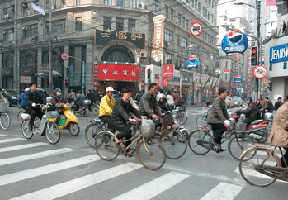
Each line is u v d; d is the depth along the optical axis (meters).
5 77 33.19
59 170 4.74
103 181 4.20
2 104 9.55
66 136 8.32
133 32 25.38
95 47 25.36
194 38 36.47
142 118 5.02
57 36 26.91
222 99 5.87
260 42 13.94
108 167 4.99
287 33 13.57
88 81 25.33
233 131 6.10
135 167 5.03
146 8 26.30
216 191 3.86
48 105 7.30
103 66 24.89
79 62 25.98
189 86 35.59
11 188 3.85
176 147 5.87
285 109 3.97
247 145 5.80
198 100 39.34
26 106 7.56
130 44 25.83
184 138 5.83
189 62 30.14
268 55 15.55
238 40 15.17
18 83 30.62
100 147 5.62
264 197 3.67
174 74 29.98
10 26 31.78
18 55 30.59
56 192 3.72
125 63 25.22
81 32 25.67
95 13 25.08
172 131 5.86
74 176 4.42
